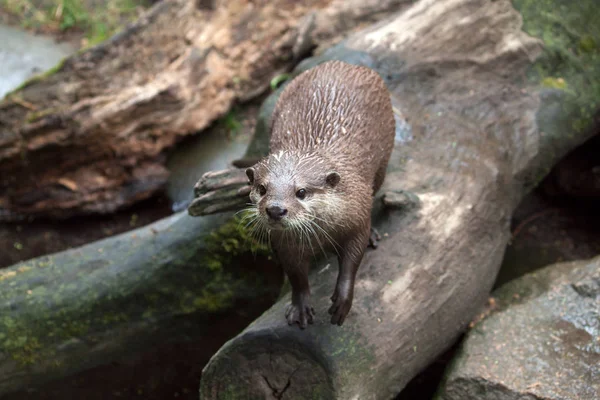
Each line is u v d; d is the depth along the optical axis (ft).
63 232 5.24
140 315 4.22
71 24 6.86
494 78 4.36
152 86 5.08
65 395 4.29
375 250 3.38
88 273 4.16
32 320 4.07
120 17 7.06
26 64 6.24
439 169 3.81
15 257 5.04
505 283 4.33
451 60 4.35
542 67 4.40
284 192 2.82
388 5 5.45
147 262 4.17
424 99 4.21
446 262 3.49
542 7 4.48
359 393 3.09
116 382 4.35
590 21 4.46
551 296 3.66
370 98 3.34
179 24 5.22
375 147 3.29
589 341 3.42
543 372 3.34
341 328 3.08
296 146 3.15
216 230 4.13
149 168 5.29
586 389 3.24
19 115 5.04
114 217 5.32
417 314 3.32
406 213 3.52
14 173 5.19
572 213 4.95
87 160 5.17
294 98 3.36
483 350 3.49
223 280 4.24
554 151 4.28
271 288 4.27
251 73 5.57
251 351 3.09
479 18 4.45
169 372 4.40
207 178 3.60
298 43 5.45
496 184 3.92
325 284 3.26
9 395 4.17
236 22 5.38
